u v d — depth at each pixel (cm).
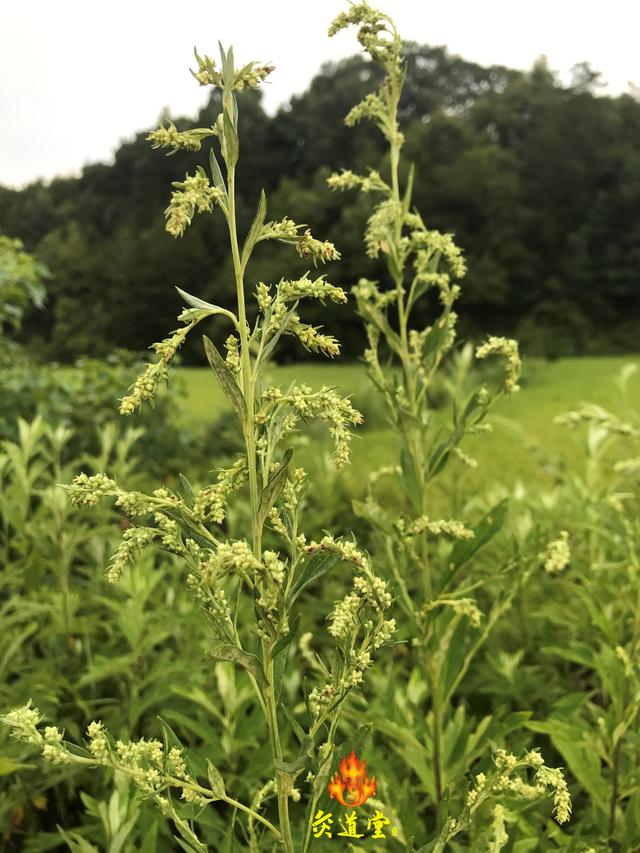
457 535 188
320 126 4222
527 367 1850
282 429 108
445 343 202
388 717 216
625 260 3872
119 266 4369
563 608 311
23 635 249
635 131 4428
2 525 394
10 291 525
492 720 206
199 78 102
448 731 217
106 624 277
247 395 106
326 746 115
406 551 208
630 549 208
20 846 241
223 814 229
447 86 5038
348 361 2933
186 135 100
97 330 4397
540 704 280
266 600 101
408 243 203
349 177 202
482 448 753
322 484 413
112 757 105
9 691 238
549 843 180
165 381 99
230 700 214
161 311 4238
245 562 97
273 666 112
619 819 191
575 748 191
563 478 345
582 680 304
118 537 323
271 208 3806
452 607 204
